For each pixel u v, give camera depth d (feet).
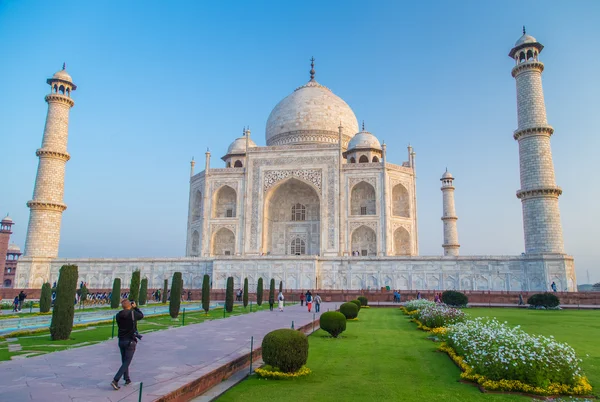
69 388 44.21
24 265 235.20
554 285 193.77
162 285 240.94
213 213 279.28
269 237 286.05
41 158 244.83
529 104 211.61
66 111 253.03
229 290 151.94
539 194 204.33
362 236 270.46
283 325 103.96
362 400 47.16
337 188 266.16
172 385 45.62
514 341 55.52
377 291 211.00
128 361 46.09
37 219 239.50
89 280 246.06
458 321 101.04
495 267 210.38
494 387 51.31
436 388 52.16
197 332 90.53
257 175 277.64
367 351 76.02
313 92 333.83
